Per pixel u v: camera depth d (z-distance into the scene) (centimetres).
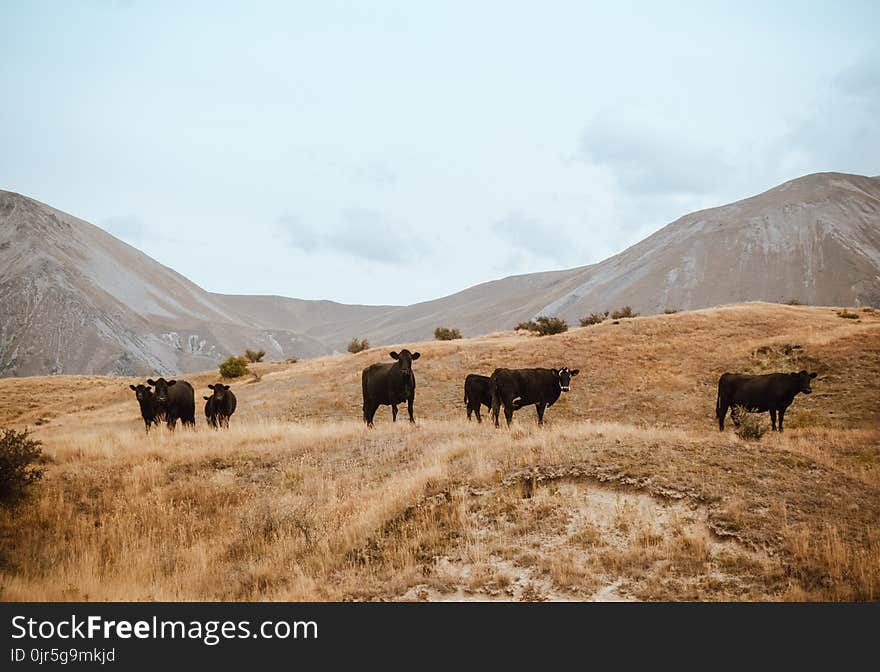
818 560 1052
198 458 1777
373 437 1900
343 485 1555
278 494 1545
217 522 1437
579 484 1342
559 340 4778
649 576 1052
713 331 4744
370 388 2219
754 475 1361
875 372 3512
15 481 1427
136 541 1339
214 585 1177
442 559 1150
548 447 1521
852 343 3959
